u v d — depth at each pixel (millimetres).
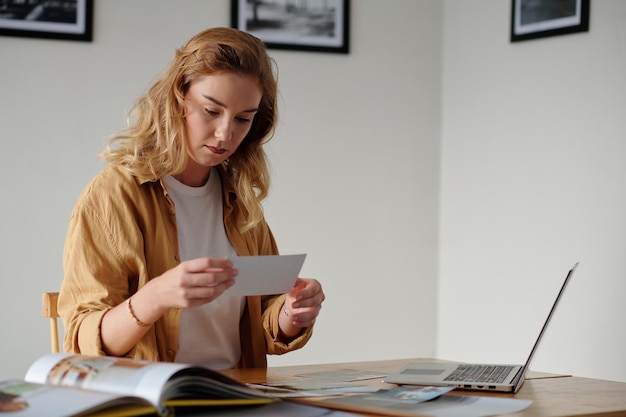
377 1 3787
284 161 3619
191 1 3463
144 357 1763
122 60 3359
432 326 3871
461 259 3748
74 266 1737
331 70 3701
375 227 3771
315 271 3666
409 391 1466
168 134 1823
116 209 1778
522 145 3432
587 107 3145
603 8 3092
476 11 3688
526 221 3402
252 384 1577
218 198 1992
